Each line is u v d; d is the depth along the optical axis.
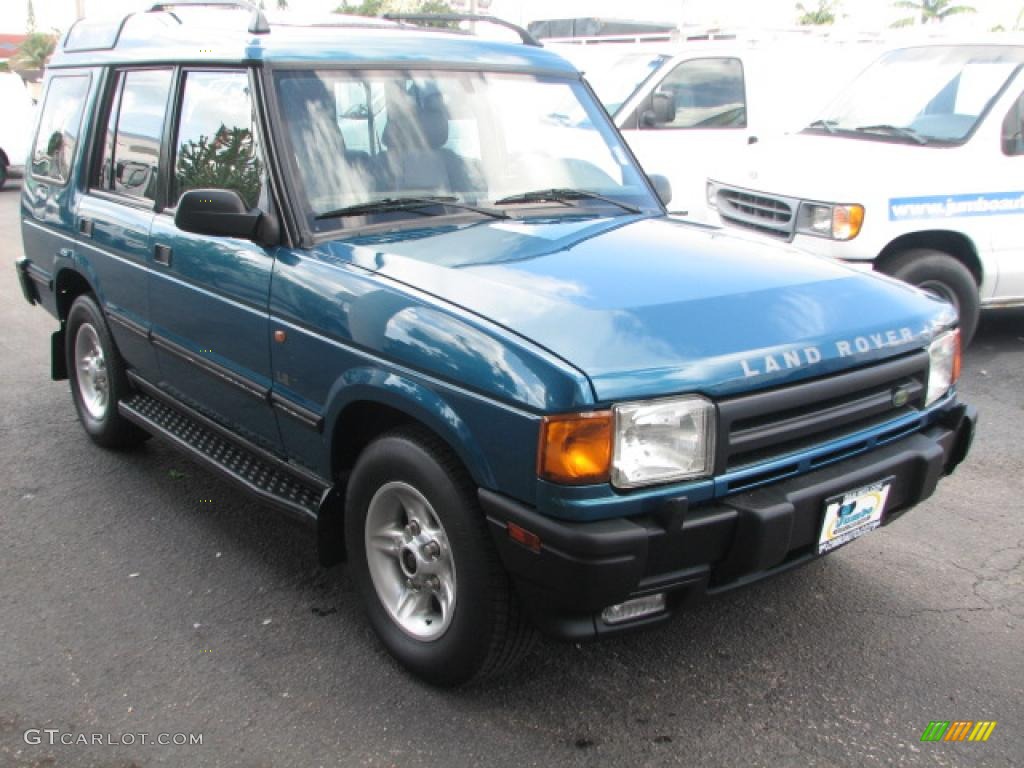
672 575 2.64
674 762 2.81
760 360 2.68
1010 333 7.79
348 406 3.17
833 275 3.25
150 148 4.33
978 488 4.78
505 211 3.74
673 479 2.59
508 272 3.03
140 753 2.84
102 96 4.81
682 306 2.81
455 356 2.72
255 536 4.24
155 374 4.48
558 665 3.28
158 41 4.43
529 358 2.56
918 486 3.12
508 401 2.58
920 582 3.84
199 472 4.95
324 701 3.09
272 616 3.60
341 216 3.46
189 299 3.93
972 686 3.17
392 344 2.91
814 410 2.85
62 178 5.18
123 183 4.60
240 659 3.32
